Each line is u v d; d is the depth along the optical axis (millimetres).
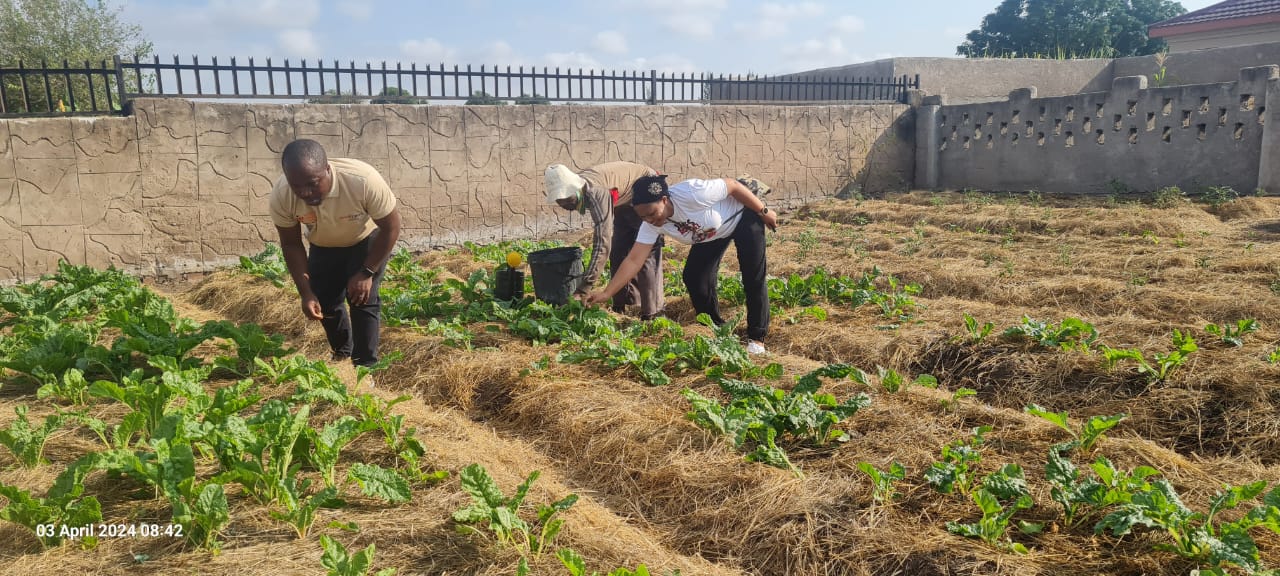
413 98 11219
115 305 6449
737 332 6152
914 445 3732
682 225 5137
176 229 9773
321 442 3285
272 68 10227
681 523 3354
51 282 8922
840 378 4445
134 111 9391
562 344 5520
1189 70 17250
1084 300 6727
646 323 6152
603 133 12617
